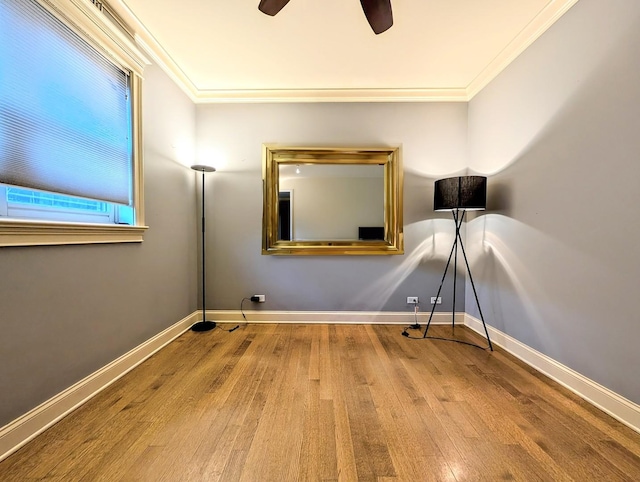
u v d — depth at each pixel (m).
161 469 1.20
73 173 1.63
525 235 2.21
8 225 1.23
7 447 1.26
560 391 1.80
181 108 2.80
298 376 1.99
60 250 1.52
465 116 3.10
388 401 1.69
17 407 1.30
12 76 1.29
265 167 3.10
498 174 2.55
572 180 1.79
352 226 3.17
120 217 2.10
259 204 3.14
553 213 1.95
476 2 1.87
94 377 1.74
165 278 2.53
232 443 1.34
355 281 3.17
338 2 1.87
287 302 3.17
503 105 2.48
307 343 2.60
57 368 1.50
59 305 1.51
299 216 3.18
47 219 1.56
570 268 1.81
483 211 2.78
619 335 1.52
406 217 3.14
